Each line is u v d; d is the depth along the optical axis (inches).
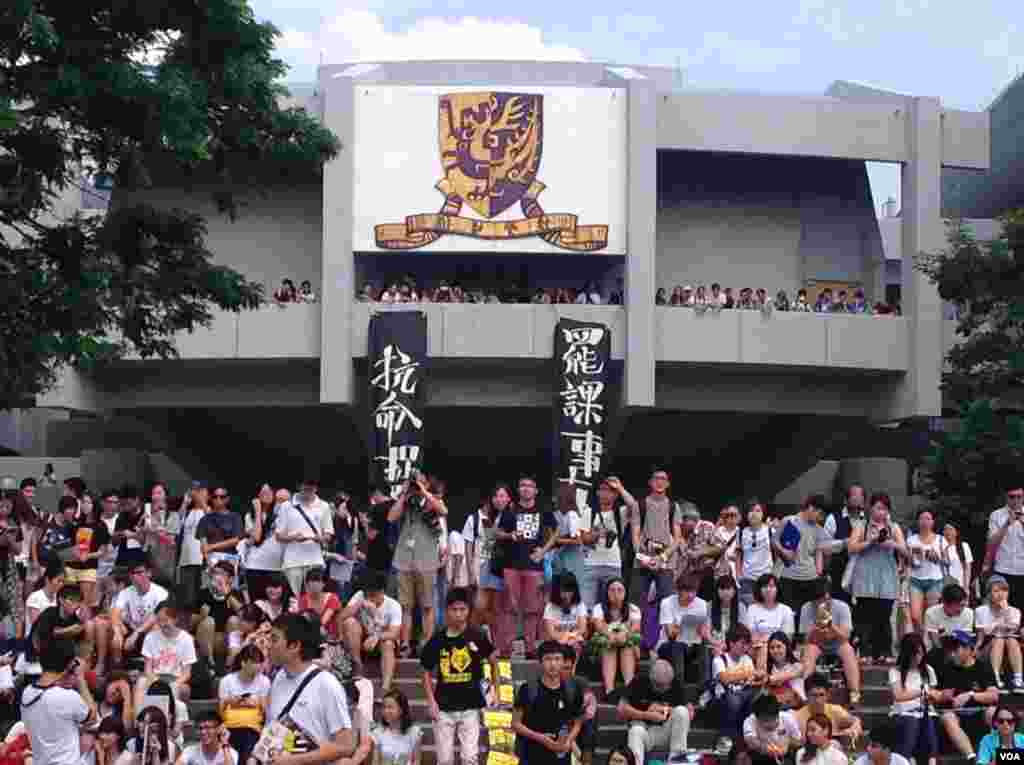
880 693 754.2
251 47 764.6
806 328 1318.9
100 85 700.0
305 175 1357.0
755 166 1432.1
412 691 745.0
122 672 658.8
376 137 1305.4
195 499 863.1
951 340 1418.6
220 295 788.6
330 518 808.3
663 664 673.6
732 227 1425.9
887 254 1756.9
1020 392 1163.3
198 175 1336.1
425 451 1478.8
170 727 629.9
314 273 1382.9
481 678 642.8
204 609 761.6
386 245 1299.2
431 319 1284.4
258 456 1513.3
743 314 1310.3
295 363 1322.6
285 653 430.9
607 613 743.7
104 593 815.1
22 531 836.0
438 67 1416.1
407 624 781.9
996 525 824.9
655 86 1316.4
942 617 765.3
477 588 838.5
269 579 767.7
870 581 805.2
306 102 1317.7
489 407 1342.3
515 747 647.8
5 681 682.8
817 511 824.9
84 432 1545.3
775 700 649.0
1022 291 1174.3
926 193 1353.3
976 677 715.4
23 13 663.1
